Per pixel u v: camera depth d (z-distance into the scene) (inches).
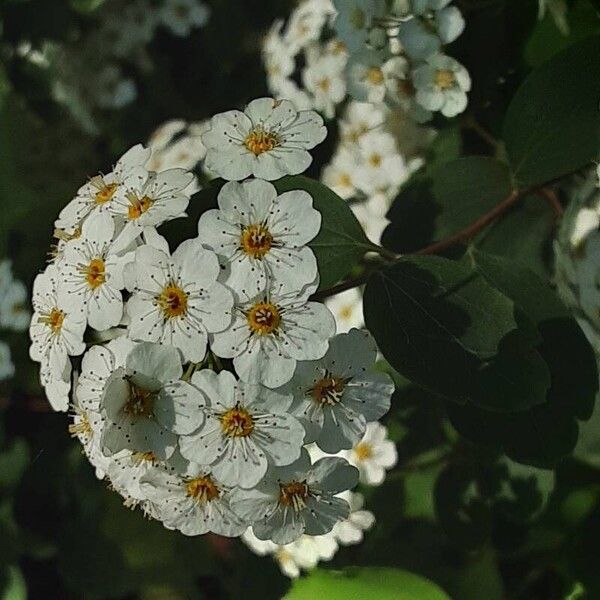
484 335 4.5
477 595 6.5
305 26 6.8
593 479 6.4
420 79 5.9
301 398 4.4
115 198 4.6
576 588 6.3
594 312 5.3
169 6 7.8
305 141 4.6
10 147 7.9
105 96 7.9
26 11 7.7
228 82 7.8
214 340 4.3
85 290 4.5
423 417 6.2
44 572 7.4
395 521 6.5
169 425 4.3
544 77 5.2
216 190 4.7
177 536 7.3
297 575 6.4
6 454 7.4
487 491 5.9
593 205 5.3
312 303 4.3
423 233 5.5
